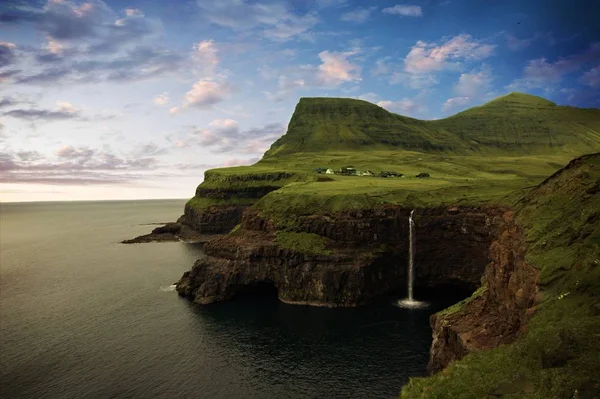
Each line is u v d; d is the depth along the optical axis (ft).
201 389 196.03
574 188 165.99
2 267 489.26
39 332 266.98
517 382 86.74
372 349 236.63
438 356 173.06
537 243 146.82
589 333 87.81
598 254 115.65
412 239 360.28
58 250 621.31
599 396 68.18
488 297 175.11
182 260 509.76
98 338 257.14
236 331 269.03
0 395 189.88
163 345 246.68
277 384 200.03
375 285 343.87
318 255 342.44
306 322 285.43
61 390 194.29
